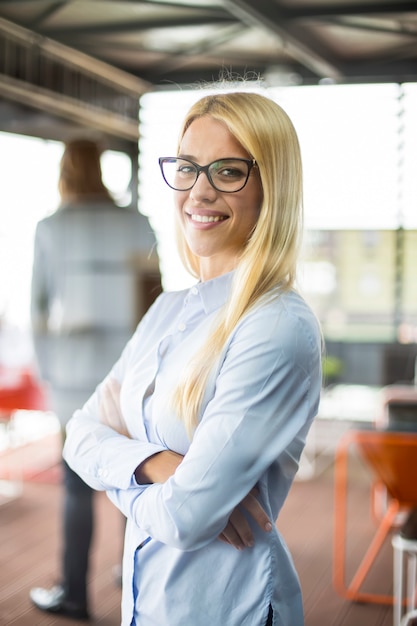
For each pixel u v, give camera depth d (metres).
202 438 1.02
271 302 1.04
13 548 2.59
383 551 2.69
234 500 1.01
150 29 3.01
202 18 3.04
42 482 2.60
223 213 1.12
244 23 3.08
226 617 1.08
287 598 1.11
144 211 2.55
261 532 1.08
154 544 1.12
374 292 3.06
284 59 3.24
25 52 2.80
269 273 1.06
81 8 2.84
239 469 1.01
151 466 1.08
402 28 3.09
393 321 3.13
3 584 2.56
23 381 2.57
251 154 1.08
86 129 2.80
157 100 3.02
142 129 2.87
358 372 3.16
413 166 2.90
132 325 2.48
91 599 2.51
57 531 2.58
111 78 2.95
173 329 1.17
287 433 1.04
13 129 2.72
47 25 2.83
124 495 1.09
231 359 1.03
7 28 2.77
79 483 2.54
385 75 3.04
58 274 2.52
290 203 1.08
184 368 1.09
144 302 2.49
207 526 1.01
